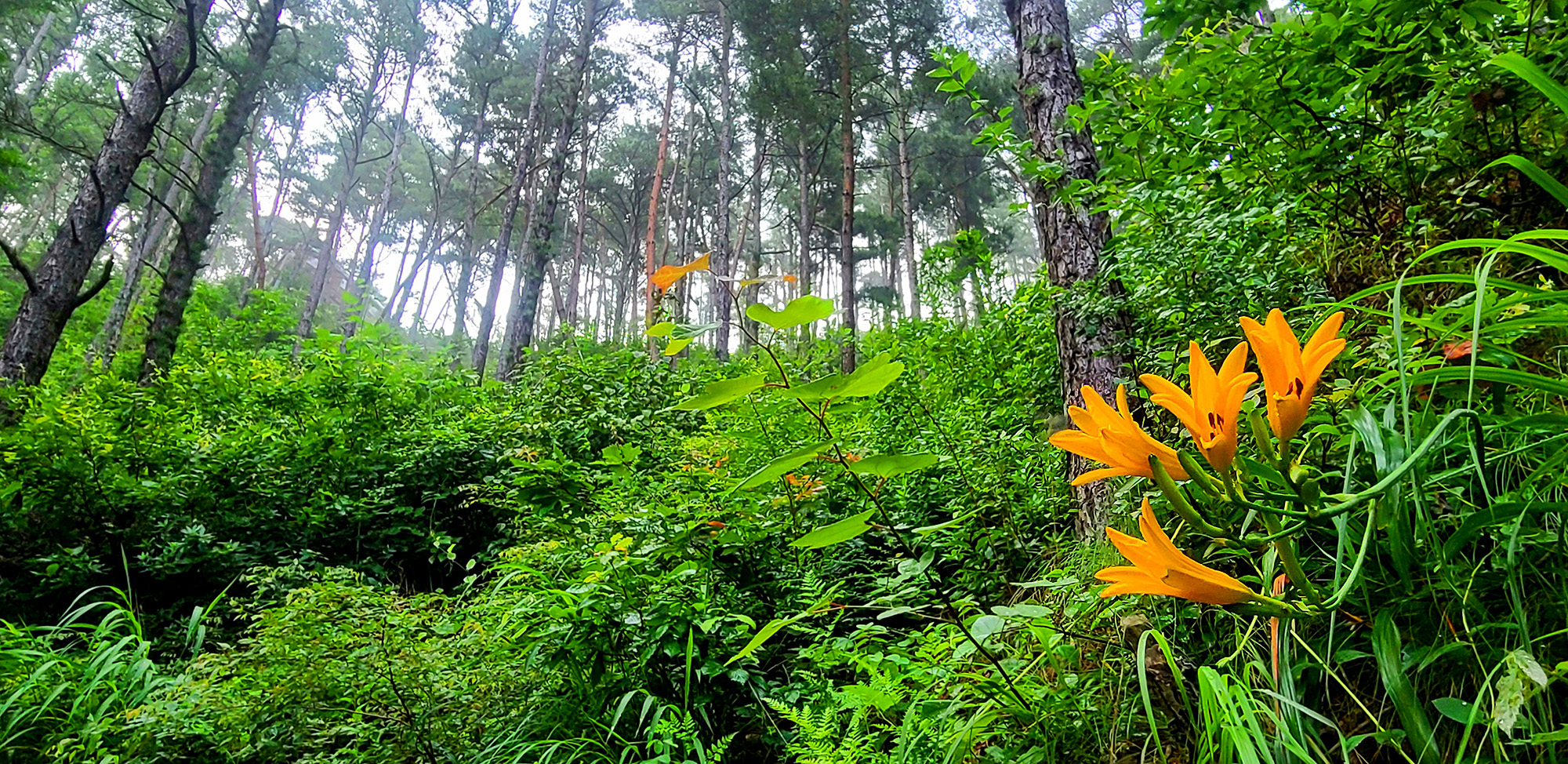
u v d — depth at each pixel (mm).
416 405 6617
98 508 4383
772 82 16766
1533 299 840
